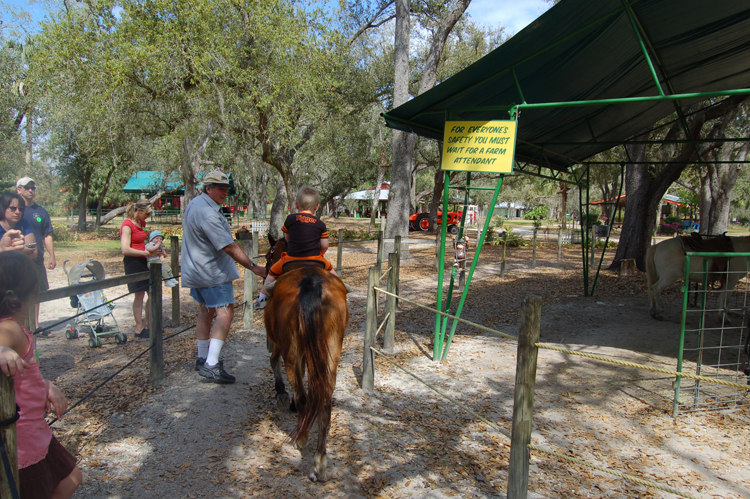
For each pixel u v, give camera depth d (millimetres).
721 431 4074
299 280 3389
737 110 14383
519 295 10477
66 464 2197
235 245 4574
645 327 7688
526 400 2797
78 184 29906
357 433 3945
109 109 12906
